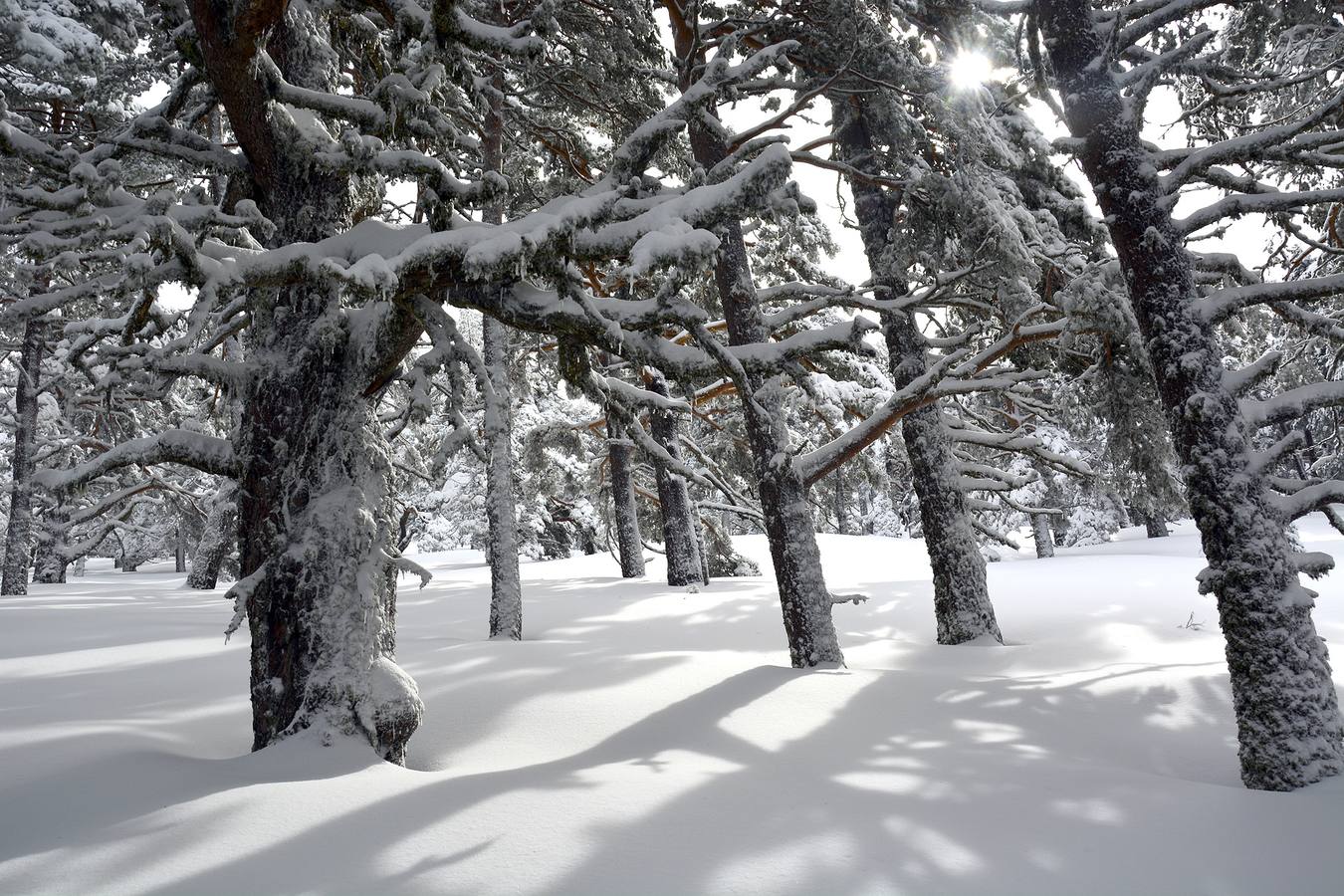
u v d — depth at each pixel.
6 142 6.19
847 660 11.27
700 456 20.64
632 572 24.22
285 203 7.29
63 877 4.00
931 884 3.91
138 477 27.70
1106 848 4.36
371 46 8.23
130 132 7.14
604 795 5.20
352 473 6.82
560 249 6.25
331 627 6.35
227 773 5.58
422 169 6.17
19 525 23.31
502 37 6.01
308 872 4.04
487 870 4.06
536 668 9.68
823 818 4.80
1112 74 7.00
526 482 25.34
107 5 14.95
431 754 6.85
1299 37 12.23
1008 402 17.88
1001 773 5.75
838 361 9.72
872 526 52.25
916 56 10.77
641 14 11.05
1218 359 6.29
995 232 9.77
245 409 7.16
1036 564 21.30
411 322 6.93
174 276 5.61
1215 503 5.97
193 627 14.53
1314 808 4.89
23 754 6.02
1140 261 6.50
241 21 6.14
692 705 7.88
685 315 6.92
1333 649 10.53
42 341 22.94
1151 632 12.08
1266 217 8.96
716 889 3.85
